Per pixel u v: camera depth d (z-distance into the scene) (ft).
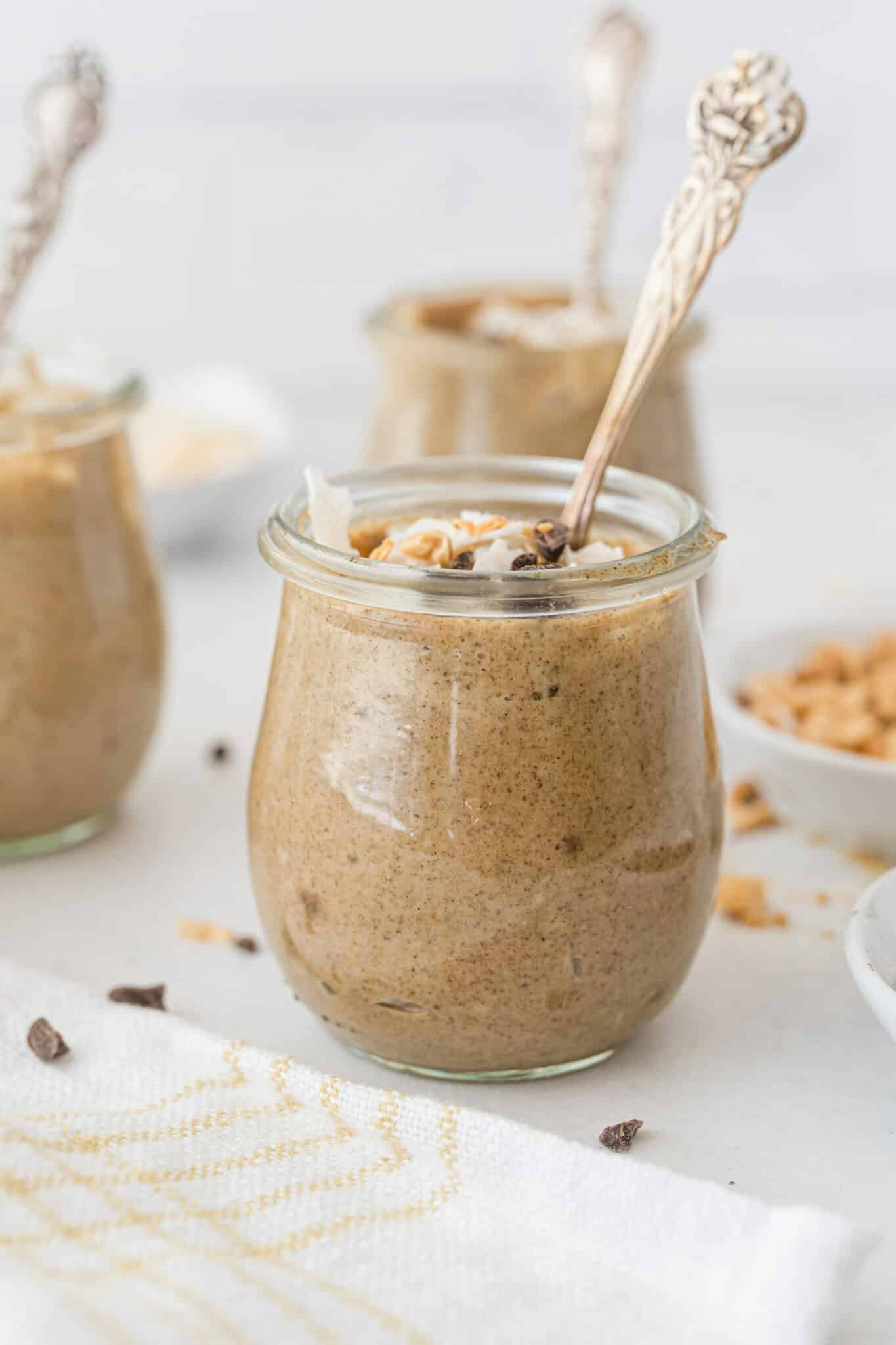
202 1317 1.28
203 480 2.27
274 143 3.05
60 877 1.73
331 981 1.48
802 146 3.13
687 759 1.48
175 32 2.93
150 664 1.75
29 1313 1.26
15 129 2.94
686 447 1.93
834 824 1.73
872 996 1.43
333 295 3.19
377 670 1.44
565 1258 1.36
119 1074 1.48
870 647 1.90
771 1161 1.45
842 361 3.31
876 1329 1.34
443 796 1.43
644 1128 1.47
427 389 1.88
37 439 1.67
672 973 1.50
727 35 3.01
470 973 1.45
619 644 1.44
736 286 3.25
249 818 1.53
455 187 3.12
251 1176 1.40
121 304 3.13
